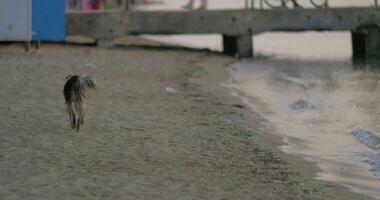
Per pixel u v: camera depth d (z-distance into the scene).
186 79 19.81
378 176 10.75
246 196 9.02
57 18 22.66
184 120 13.86
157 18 26.17
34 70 18.50
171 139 12.09
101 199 8.54
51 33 22.61
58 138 11.66
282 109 16.41
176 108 15.11
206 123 13.73
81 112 12.27
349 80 21.61
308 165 11.20
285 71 23.61
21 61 20.08
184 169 10.18
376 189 10.07
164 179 9.58
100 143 11.48
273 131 13.79
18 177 9.31
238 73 22.58
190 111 14.91
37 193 8.66
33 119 12.91
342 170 11.02
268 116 15.41
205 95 17.28
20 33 22.02
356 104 17.30
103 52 24.58
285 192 9.36
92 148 11.12
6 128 12.15
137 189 9.02
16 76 17.38
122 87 17.23
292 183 9.88
